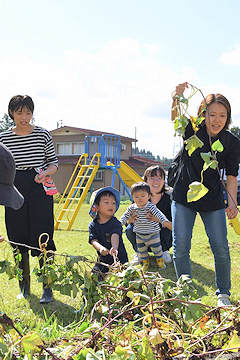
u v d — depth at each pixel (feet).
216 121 11.21
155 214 16.37
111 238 12.92
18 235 12.92
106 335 6.59
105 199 13.07
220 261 12.37
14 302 12.25
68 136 106.42
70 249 21.29
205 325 6.82
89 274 8.65
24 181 12.71
